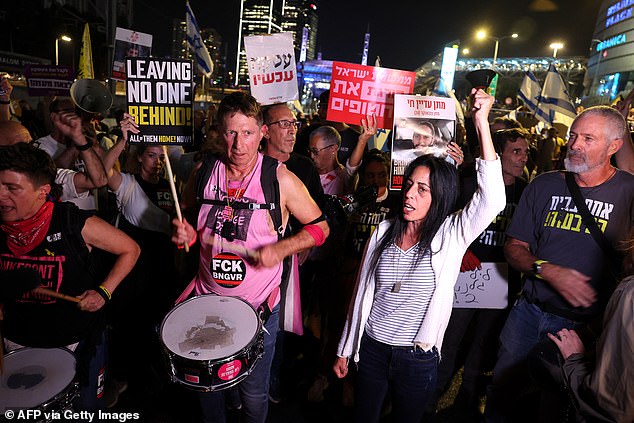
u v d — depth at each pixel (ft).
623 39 195.52
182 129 9.12
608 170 8.33
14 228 6.88
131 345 11.91
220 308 7.63
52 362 7.11
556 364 6.72
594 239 8.20
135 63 8.73
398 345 7.52
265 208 7.66
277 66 13.43
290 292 9.33
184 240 7.53
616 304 5.31
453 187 7.33
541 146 34.27
